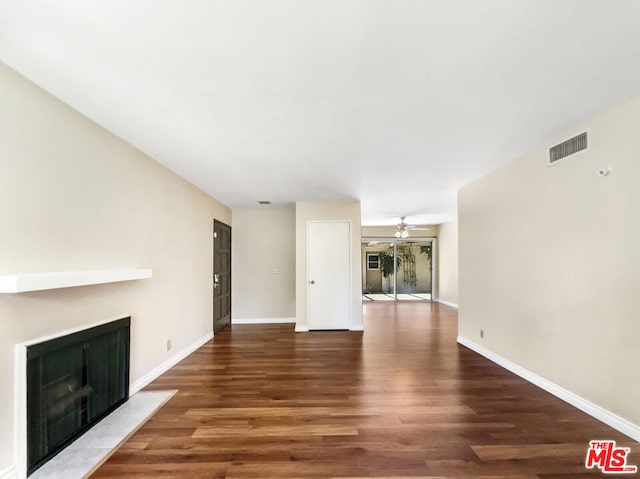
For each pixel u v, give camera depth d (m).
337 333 5.73
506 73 1.90
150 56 1.73
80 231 2.41
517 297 3.53
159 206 3.61
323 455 2.13
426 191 5.11
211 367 3.90
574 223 2.74
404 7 1.39
